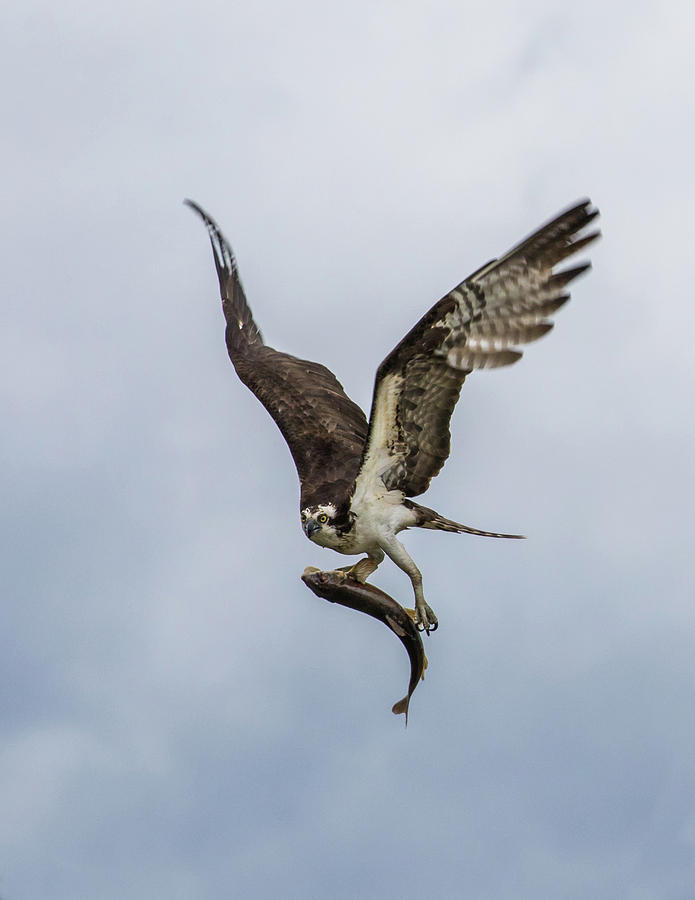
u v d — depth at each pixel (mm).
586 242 13711
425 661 14305
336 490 15555
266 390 17734
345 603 14469
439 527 15164
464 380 14438
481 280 13883
